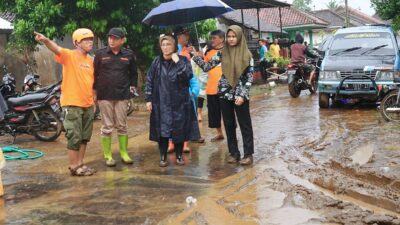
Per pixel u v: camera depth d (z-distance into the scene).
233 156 6.53
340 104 12.16
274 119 10.09
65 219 4.50
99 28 12.24
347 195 4.98
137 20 12.86
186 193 5.21
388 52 11.26
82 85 6.01
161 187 5.46
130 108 11.40
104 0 12.16
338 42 12.00
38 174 6.26
